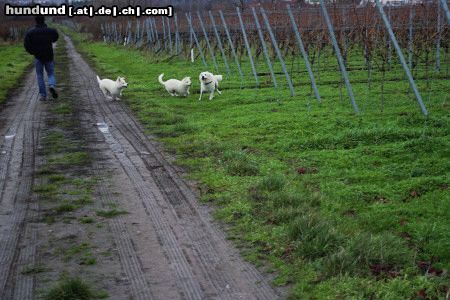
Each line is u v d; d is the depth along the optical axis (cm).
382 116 1134
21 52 4169
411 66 1784
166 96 1600
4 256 509
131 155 902
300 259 487
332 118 1127
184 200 671
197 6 4138
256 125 1117
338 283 439
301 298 425
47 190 709
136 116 1276
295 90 1633
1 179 764
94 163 849
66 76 2286
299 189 696
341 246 491
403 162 820
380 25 1952
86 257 505
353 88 1627
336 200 659
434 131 970
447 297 409
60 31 9362
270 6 2953
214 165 827
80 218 608
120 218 609
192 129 1094
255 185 715
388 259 477
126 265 489
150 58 2984
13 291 440
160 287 448
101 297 430
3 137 1048
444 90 1512
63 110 1356
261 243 533
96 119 1241
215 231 570
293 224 539
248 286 450
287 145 938
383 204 640
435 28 1842
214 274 472
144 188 720
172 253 516
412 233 550
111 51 4069
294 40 2062
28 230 573
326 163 829
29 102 1532
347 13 2352
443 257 493
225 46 3034
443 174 755
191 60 2717
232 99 1475
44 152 923
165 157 889
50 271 477
